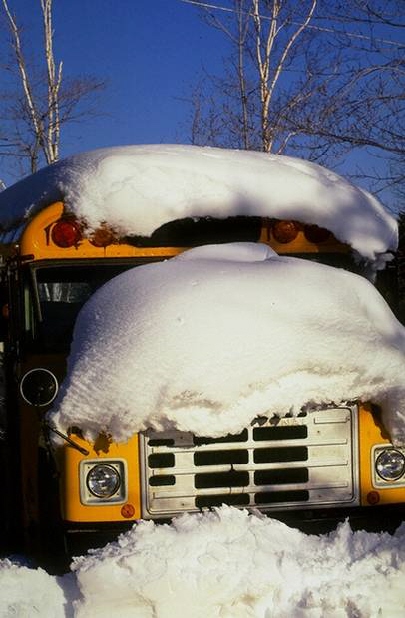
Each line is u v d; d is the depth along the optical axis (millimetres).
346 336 5195
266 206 6184
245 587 4203
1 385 6738
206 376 4914
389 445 5266
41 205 6250
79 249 6062
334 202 6301
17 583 4344
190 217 6082
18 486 6496
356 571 4363
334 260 6371
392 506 5281
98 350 5117
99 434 5043
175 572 4191
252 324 5062
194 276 5359
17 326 6043
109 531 5078
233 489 5137
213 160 6320
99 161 6098
